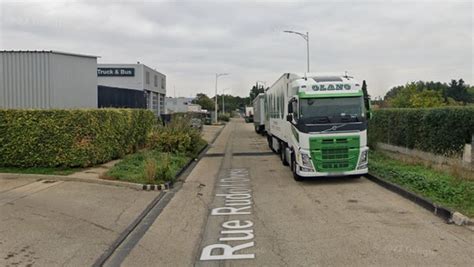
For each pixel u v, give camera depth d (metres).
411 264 6.32
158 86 51.03
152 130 22.94
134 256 7.10
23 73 22.47
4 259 6.68
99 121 16.92
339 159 13.81
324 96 14.02
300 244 7.51
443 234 7.88
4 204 10.23
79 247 7.42
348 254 6.86
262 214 9.99
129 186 13.38
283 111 18.17
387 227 8.46
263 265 6.51
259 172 17.39
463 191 10.54
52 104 22.56
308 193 12.49
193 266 6.57
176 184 14.54
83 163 15.84
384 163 16.97
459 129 16.09
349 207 10.45
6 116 15.45
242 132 51.31
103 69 42.50
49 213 9.55
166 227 9.00
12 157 15.50
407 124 20.61
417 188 11.66
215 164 20.55
